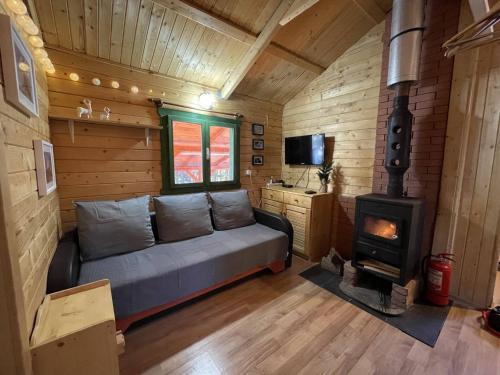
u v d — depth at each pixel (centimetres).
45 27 183
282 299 208
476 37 114
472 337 163
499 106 177
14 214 89
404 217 187
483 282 193
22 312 81
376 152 249
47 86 194
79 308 110
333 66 296
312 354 150
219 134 308
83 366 96
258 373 137
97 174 225
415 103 216
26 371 80
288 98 355
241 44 241
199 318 183
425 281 209
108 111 220
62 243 173
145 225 210
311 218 283
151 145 255
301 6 191
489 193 186
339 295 214
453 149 199
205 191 300
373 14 236
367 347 155
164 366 141
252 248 224
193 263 185
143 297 162
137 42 213
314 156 312
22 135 108
